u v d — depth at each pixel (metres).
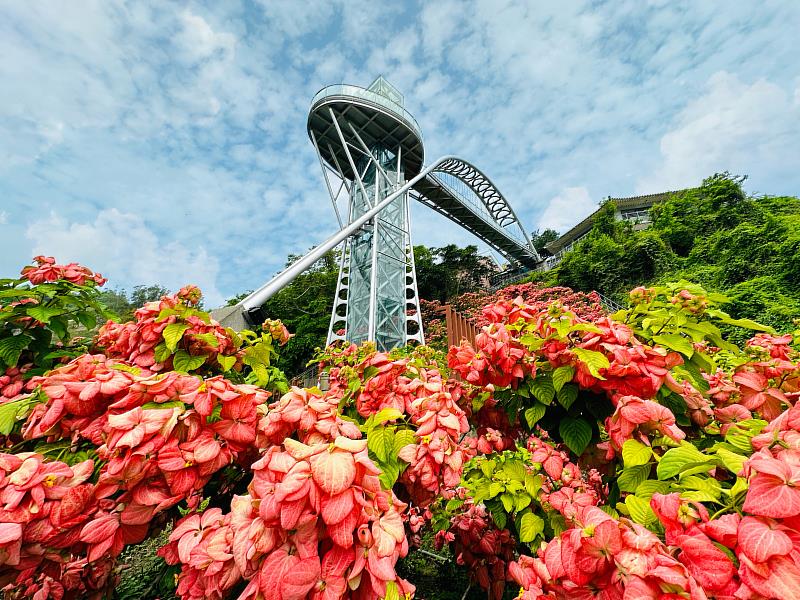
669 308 1.56
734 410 1.38
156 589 2.00
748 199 15.61
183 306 1.61
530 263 33.34
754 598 0.51
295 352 18.39
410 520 2.40
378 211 14.41
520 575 0.98
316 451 0.80
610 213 18.42
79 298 1.91
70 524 0.80
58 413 0.98
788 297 7.67
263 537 0.70
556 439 1.81
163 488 0.89
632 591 0.56
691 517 0.65
